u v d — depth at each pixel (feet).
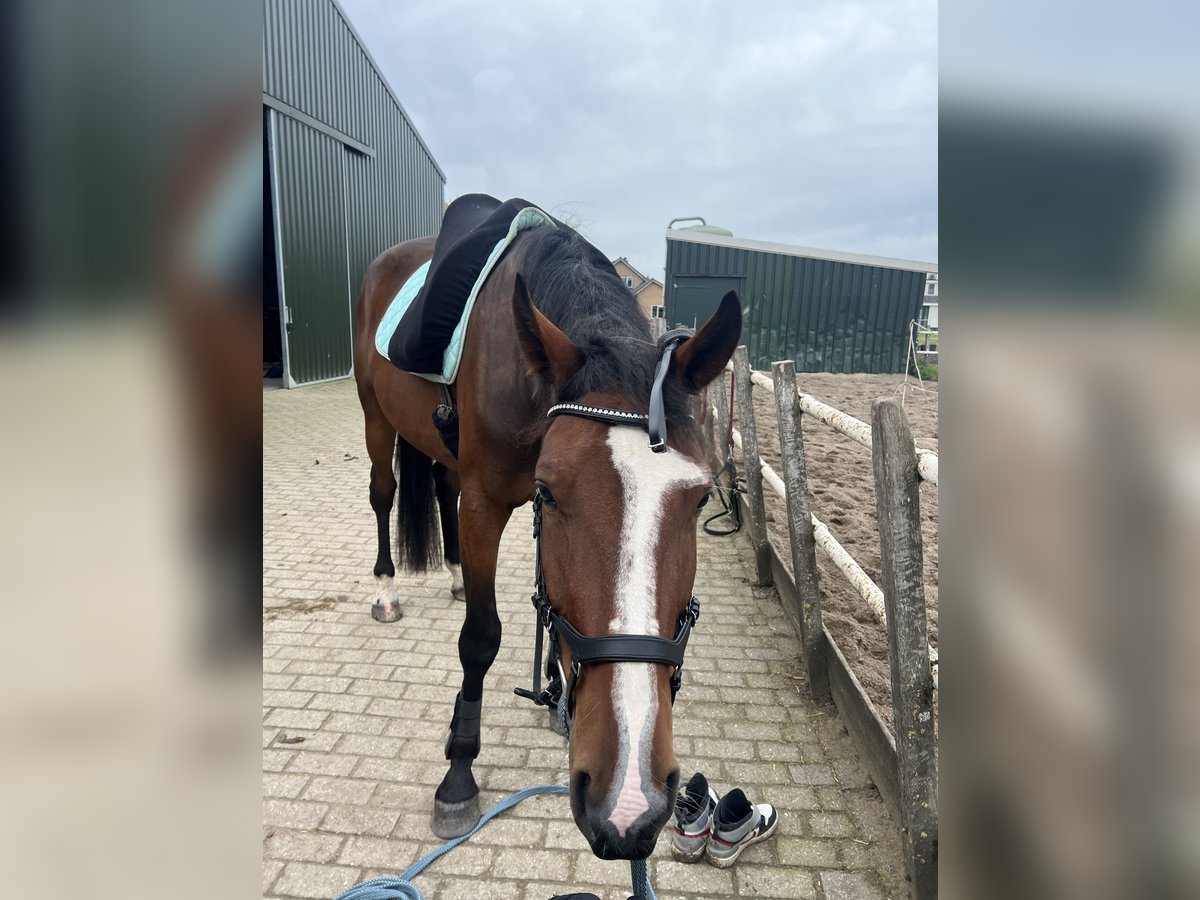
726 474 19.06
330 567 13.57
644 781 3.89
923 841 5.95
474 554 7.04
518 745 8.29
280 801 7.26
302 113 35.60
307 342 38.50
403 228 52.47
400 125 50.55
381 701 9.07
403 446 10.84
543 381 5.18
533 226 7.61
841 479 18.31
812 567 9.18
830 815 7.15
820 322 42.65
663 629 4.19
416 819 7.05
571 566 4.44
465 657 7.12
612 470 4.41
